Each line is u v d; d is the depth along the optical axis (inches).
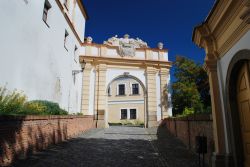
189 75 766.5
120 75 823.1
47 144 343.6
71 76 676.1
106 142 426.9
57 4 549.0
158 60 852.0
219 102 253.0
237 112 229.0
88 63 805.2
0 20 320.5
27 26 398.6
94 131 619.2
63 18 597.6
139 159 296.0
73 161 271.9
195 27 266.8
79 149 346.9
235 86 232.5
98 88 793.6
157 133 604.1
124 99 1378.0
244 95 216.7
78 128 531.8
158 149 369.7
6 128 232.8
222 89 248.8
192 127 358.3
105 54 831.7
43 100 438.9
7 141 234.7
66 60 625.6
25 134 274.7
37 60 439.2
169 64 858.8
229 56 232.2
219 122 247.0
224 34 235.6
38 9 442.3
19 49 371.6
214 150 255.8
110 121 1366.9
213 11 234.2
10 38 345.7
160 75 848.9
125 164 268.1
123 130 679.1
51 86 509.4
